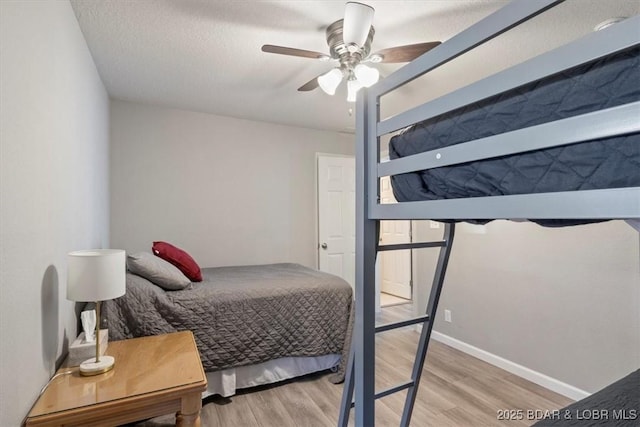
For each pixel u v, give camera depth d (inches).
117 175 128.3
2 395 36.3
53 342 54.4
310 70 101.3
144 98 125.4
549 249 96.1
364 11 61.5
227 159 148.5
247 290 92.7
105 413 46.9
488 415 81.7
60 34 59.5
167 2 69.0
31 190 44.6
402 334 140.2
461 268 123.3
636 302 78.7
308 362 99.7
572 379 90.0
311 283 102.8
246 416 81.0
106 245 116.7
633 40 23.3
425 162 40.1
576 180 27.8
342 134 177.6
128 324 75.7
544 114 30.1
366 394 48.2
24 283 42.3
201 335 83.7
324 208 168.9
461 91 35.2
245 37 82.7
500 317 109.3
